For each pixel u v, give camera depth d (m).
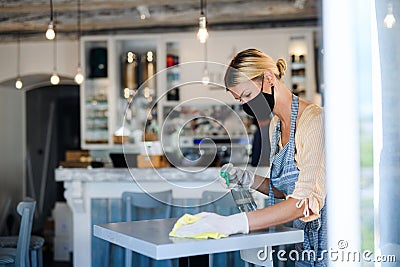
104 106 7.24
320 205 2.31
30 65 7.75
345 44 1.51
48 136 8.56
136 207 4.70
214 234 2.03
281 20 6.99
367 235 1.54
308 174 2.35
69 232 6.98
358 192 1.52
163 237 2.07
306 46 6.84
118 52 7.29
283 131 2.59
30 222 4.11
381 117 1.59
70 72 7.68
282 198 2.58
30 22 6.96
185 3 6.49
